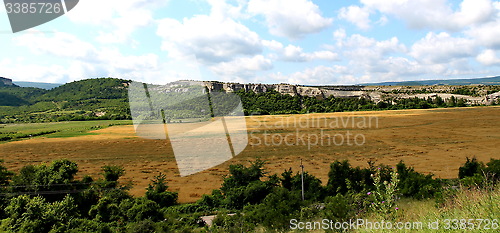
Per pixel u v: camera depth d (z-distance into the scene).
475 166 25.22
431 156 43.38
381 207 5.68
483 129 65.69
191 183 34.31
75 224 19.58
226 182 29.69
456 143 52.59
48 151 58.31
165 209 25.41
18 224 18.33
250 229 13.96
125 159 48.88
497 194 5.38
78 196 26.12
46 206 19.78
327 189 25.39
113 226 20.98
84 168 43.81
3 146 64.56
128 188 29.50
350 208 8.36
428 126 73.81
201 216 23.59
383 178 20.84
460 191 6.82
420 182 18.19
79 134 78.56
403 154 45.44
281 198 16.94
